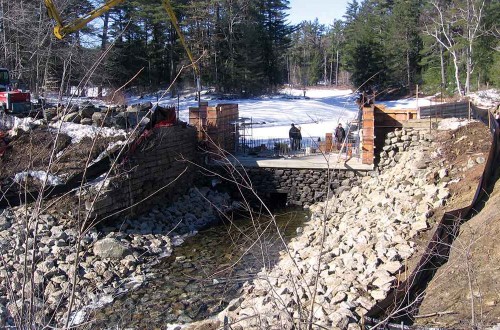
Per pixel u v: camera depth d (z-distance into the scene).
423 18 49.09
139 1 30.22
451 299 7.52
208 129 20.89
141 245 14.39
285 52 63.78
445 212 10.08
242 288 10.52
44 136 15.35
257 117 36.44
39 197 3.46
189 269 12.76
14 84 19.91
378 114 18.95
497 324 6.41
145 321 9.87
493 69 42.81
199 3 39.44
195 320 9.84
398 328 6.49
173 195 18.73
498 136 13.73
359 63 47.47
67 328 3.18
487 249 8.34
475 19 43.81
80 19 16.20
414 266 8.49
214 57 46.94
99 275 12.13
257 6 52.66
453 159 14.84
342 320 7.36
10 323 7.76
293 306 7.68
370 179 18.55
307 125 33.16
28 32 18.12
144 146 16.39
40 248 12.33
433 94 47.75
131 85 42.91
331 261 10.31
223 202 20.09
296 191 20.33
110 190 14.48
